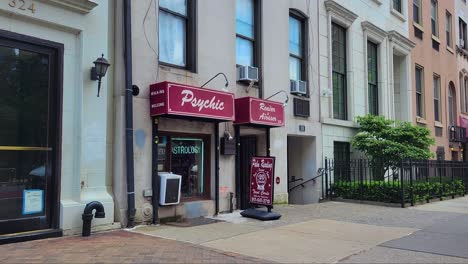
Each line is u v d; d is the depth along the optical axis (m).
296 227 9.47
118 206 8.90
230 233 8.67
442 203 14.80
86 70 8.58
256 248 7.43
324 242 8.01
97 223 8.52
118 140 9.05
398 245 7.82
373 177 15.00
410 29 22.05
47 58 8.23
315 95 14.81
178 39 10.61
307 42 14.64
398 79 21.56
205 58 10.91
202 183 10.98
